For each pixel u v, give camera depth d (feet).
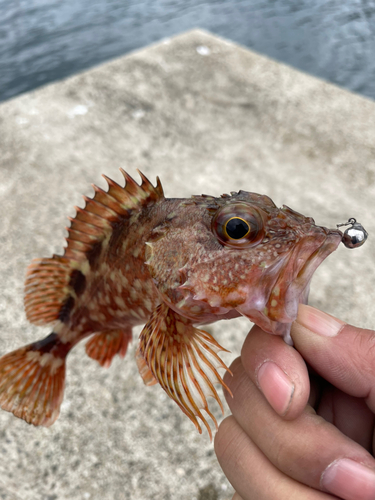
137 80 1.49
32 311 0.55
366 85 1.77
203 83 1.49
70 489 0.63
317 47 2.06
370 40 2.09
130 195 0.42
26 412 0.55
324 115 1.35
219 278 0.33
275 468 0.36
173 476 0.64
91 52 2.07
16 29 2.28
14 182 1.11
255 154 1.22
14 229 0.99
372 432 0.40
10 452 0.66
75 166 1.16
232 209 0.32
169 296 0.35
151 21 2.36
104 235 0.46
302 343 0.37
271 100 1.41
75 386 0.74
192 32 1.79
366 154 1.21
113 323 0.51
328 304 0.86
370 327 0.82
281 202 1.07
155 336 0.38
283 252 0.32
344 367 0.36
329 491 0.33
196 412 0.34
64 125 1.29
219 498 0.62
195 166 1.18
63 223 1.01
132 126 1.30
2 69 1.95
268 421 0.35
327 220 1.02
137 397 0.73
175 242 0.36
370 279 0.91
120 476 0.64
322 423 0.34
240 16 2.39
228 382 0.39
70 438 0.68
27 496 0.62
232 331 0.81
